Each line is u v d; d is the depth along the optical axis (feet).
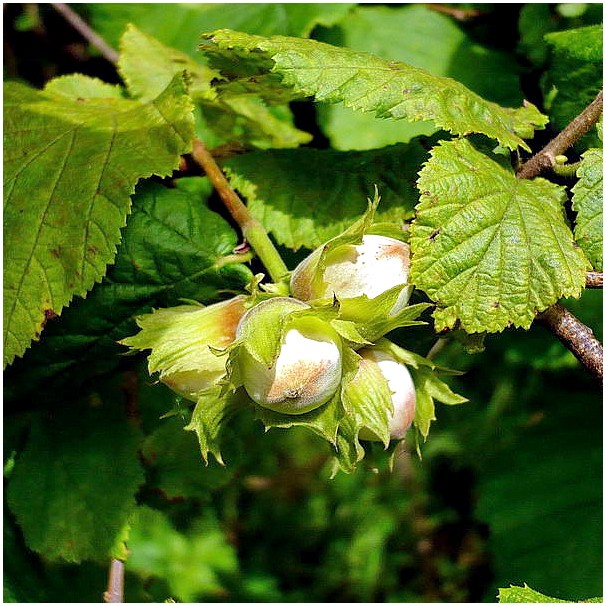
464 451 1.52
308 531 1.87
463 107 0.84
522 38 1.07
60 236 0.86
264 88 0.92
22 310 0.85
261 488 1.82
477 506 1.19
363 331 0.78
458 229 0.80
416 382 0.82
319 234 0.91
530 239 0.81
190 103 0.89
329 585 1.82
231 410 0.79
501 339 1.15
